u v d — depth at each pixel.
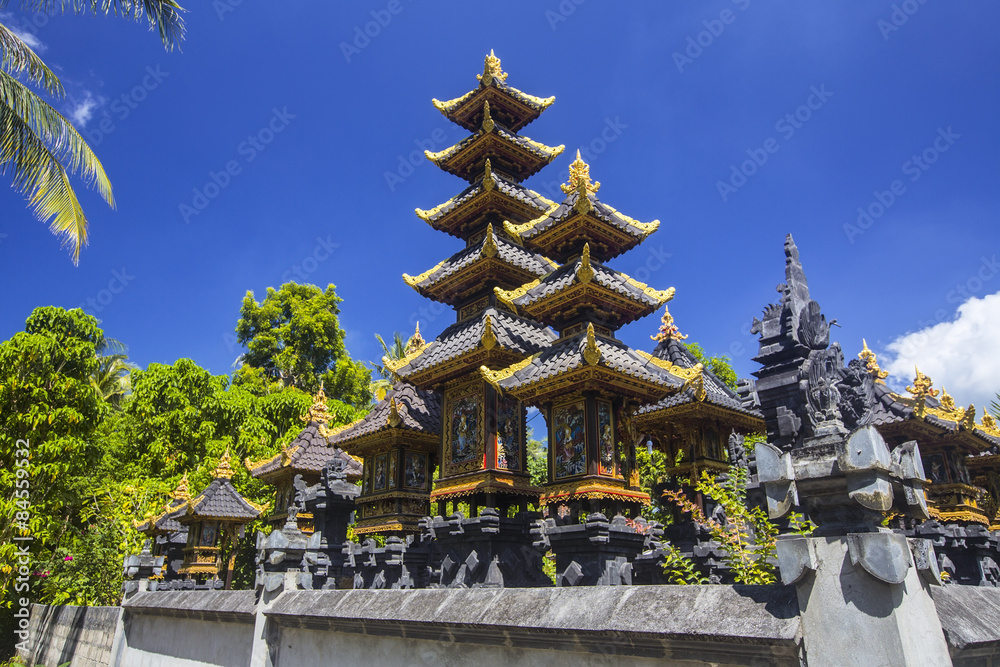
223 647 12.02
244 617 11.25
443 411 13.90
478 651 7.18
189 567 19.12
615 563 10.00
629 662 5.63
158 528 20.09
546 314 12.59
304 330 47.12
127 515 24.75
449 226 16.75
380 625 8.39
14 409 20.53
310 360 47.56
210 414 33.88
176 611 13.84
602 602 5.98
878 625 4.09
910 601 4.20
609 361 10.52
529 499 12.75
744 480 9.95
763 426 16.42
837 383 10.48
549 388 11.23
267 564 10.96
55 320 27.80
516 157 16.98
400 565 13.26
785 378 12.38
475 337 13.08
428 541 14.15
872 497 4.36
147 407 32.62
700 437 15.45
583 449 10.98
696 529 10.85
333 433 16.16
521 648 6.66
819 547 4.53
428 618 7.53
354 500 15.27
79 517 25.48
